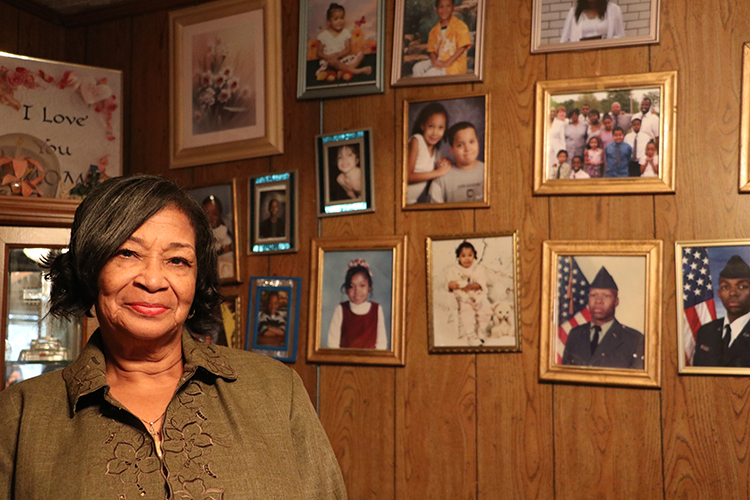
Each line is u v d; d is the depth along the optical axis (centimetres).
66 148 263
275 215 265
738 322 206
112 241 115
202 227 131
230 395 125
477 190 237
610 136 224
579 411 220
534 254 230
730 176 211
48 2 301
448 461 232
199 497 109
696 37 217
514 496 224
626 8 224
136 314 116
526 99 235
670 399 211
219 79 280
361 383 247
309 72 263
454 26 243
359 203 252
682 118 217
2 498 108
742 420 204
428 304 239
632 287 217
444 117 243
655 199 219
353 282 250
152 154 295
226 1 280
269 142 267
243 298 270
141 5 300
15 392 118
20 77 256
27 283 237
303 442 129
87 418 114
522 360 228
